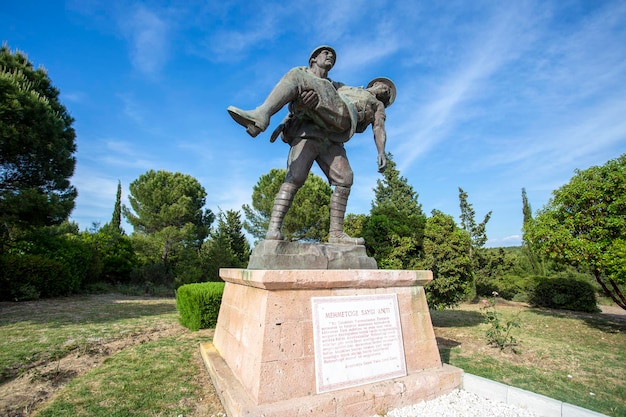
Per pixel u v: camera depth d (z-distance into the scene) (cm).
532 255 1898
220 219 2253
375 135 432
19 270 1065
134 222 1886
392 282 343
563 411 298
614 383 443
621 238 732
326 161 404
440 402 321
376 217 869
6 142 903
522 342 679
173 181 2028
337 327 300
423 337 358
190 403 321
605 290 863
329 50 404
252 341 287
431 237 811
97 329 661
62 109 1277
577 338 750
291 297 287
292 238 1471
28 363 443
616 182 750
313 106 361
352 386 293
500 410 314
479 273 1678
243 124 312
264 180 1725
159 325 723
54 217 987
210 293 694
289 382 266
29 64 1239
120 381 378
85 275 1394
